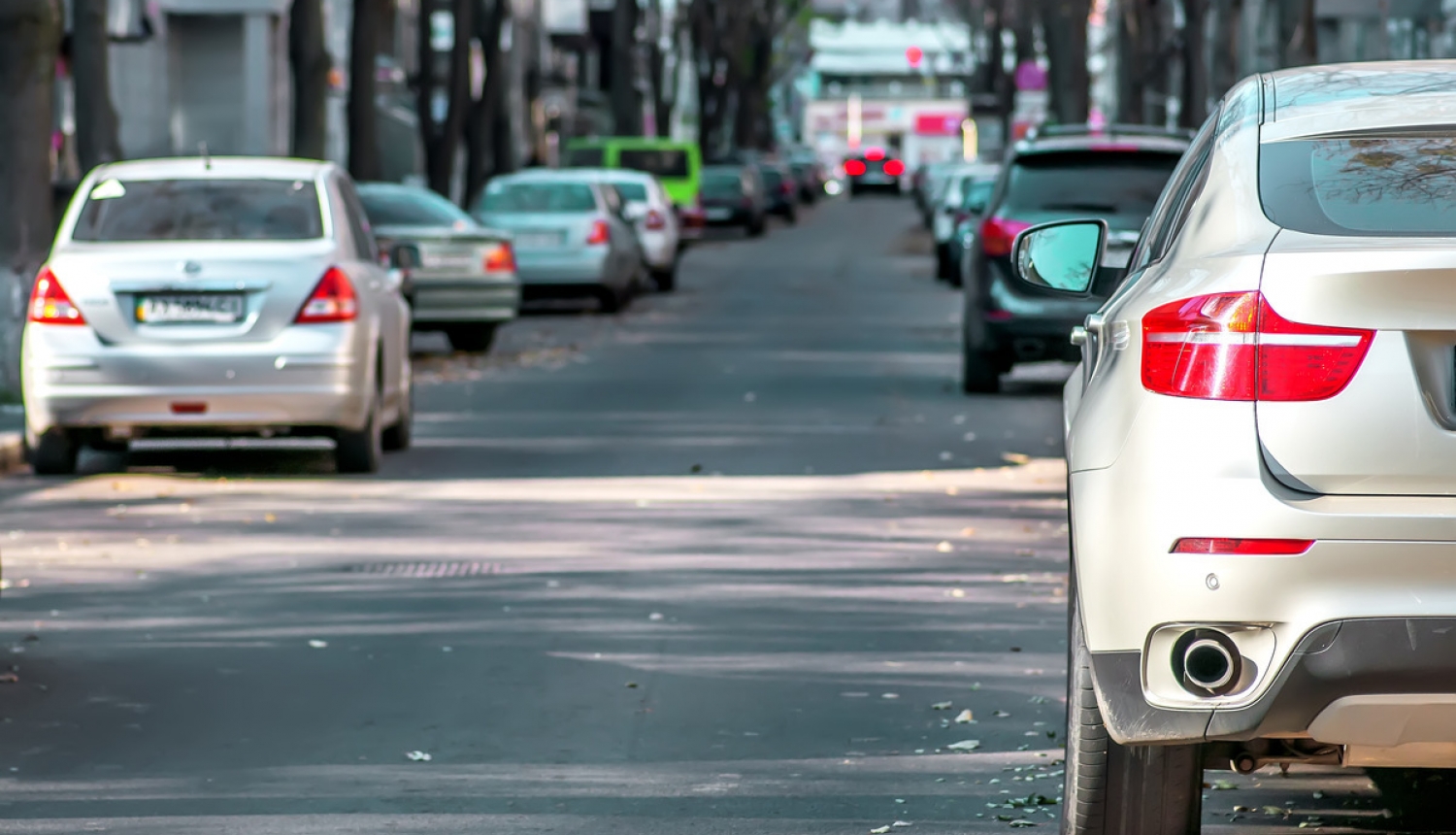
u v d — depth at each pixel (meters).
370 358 28.91
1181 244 10.77
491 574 21.33
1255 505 9.61
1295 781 13.67
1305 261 9.73
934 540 23.47
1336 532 9.52
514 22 116.38
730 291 78.56
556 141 170.38
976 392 40.53
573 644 17.89
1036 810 12.95
